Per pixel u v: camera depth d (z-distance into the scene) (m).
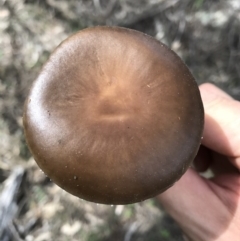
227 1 0.27
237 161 0.15
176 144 0.11
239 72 0.26
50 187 0.23
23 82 0.24
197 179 0.15
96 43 0.12
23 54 0.24
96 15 0.26
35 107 0.12
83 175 0.11
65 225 0.22
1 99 0.23
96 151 0.11
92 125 0.11
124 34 0.12
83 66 0.12
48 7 0.26
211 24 0.26
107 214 0.23
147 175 0.11
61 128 0.11
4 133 0.23
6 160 0.23
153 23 0.26
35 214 0.22
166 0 0.27
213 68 0.26
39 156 0.12
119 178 0.11
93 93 0.12
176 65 0.12
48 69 0.12
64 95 0.12
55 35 0.25
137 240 0.22
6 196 0.22
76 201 0.23
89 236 0.22
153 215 0.23
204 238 0.14
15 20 0.25
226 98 0.15
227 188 0.15
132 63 0.12
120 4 0.26
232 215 0.14
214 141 0.15
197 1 0.27
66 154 0.11
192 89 0.12
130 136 0.11
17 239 0.22
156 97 0.12
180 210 0.15
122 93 0.12
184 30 0.26
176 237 0.22
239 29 0.26
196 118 0.12
